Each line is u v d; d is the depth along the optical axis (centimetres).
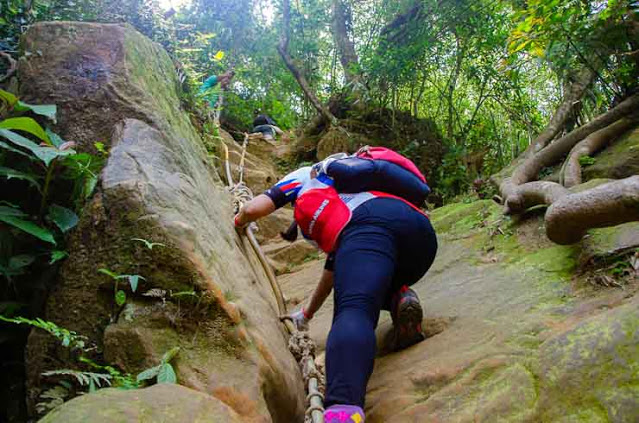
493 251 263
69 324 136
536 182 274
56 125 188
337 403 138
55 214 158
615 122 332
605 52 348
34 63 197
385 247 169
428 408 150
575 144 335
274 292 214
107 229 140
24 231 161
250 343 139
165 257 136
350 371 142
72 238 143
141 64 219
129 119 182
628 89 354
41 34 203
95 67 197
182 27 434
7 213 150
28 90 193
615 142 323
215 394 124
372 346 148
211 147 390
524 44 346
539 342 160
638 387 119
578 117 416
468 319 196
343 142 570
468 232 299
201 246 146
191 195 169
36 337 134
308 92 638
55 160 165
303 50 675
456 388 153
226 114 702
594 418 120
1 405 149
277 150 611
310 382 162
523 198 276
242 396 126
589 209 183
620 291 177
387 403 160
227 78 564
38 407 125
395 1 593
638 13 307
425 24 553
